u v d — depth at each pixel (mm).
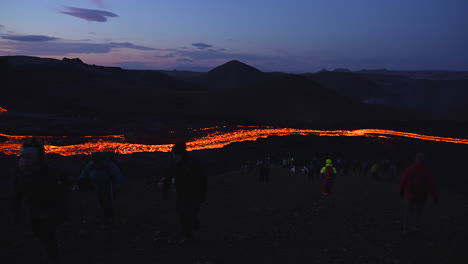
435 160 64500
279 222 7180
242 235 5988
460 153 70500
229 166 52344
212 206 9336
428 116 149375
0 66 146000
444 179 44125
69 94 136375
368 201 10633
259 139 79312
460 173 49969
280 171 28750
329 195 12273
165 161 49438
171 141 72250
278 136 83625
